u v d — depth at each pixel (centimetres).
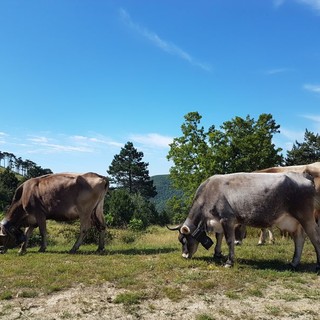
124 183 8450
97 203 1182
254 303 642
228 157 3600
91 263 930
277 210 838
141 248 1265
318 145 4991
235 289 708
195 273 800
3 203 4250
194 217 944
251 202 852
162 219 4425
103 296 679
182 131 3806
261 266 876
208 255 1020
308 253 1020
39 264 912
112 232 2228
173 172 3831
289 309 614
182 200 3869
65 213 1188
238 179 884
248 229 1563
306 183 829
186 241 957
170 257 985
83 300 658
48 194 1194
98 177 1184
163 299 663
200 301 652
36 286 728
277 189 834
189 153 3759
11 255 1133
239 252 1038
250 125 3916
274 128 4009
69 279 773
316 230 842
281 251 1058
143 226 3122
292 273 804
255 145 3684
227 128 3944
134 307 629
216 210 895
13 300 664
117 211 3738
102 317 592
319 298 659
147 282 750
